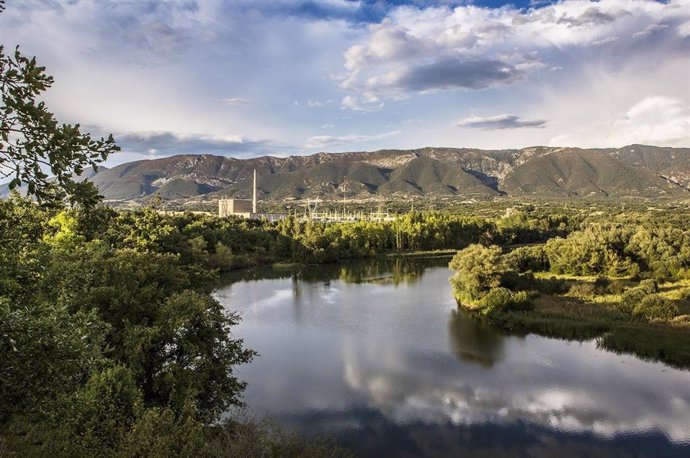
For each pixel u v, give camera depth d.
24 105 7.88
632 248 93.44
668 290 77.94
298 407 36.91
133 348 27.50
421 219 169.25
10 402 11.02
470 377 42.88
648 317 57.91
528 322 58.81
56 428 18.72
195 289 46.03
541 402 37.84
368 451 30.70
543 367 45.31
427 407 36.94
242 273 107.25
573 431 33.38
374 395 39.06
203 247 105.88
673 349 48.06
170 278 39.91
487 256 72.44
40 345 10.87
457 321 62.56
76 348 12.10
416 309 69.62
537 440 32.19
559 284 76.12
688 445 31.55
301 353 49.66
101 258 34.28
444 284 91.75
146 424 18.92
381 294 81.44
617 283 77.12
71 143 8.34
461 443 31.78
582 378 42.47
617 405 37.19
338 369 44.94
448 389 40.31
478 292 70.50
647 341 50.50
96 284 31.59
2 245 11.73
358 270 112.44
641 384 41.09
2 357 10.36
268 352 49.97
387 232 151.00
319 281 96.19
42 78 8.16
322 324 61.22
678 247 94.31
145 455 18.14
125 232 73.31
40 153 8.21
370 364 46.25
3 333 10.26
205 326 31.28
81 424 20.08
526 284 75.56
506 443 31.81
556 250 98.88
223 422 31.61
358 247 138.75
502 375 43.25
